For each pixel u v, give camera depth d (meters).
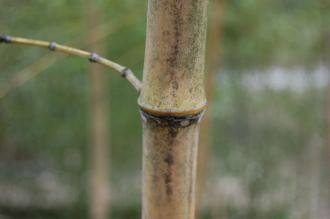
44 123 5.71
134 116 5.61
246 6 4.60
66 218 6.58
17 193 6.77
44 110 5.61
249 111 5.77
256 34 4.86
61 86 5.35
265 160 6.05
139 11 3.99
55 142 6.01
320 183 5.73
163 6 1.03
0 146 6.25
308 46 5.07
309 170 5.94
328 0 4.22
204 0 1.04
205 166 4.54
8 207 6.74
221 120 5.92
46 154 6.27
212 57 4.10
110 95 5.44
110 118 5.59
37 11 3.83
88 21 3.76
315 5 4.52
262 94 5.64
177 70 1.06
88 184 6.36
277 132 5.93
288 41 5.02
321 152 5.67
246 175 6.14
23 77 3.91
